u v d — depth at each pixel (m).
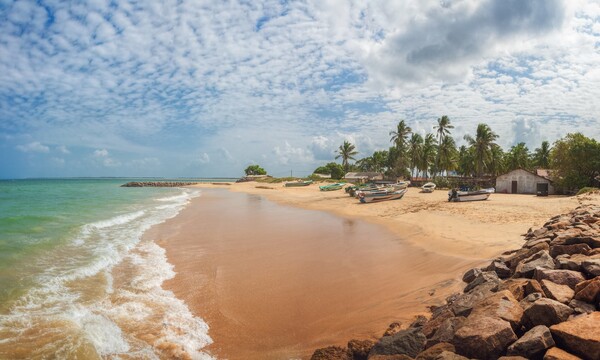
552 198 34.62
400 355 4.89
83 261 12.37
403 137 81.56
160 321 7.73
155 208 33.53
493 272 7.86
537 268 6.63
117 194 60.06
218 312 8.29
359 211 29.08
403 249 13.84
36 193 58.94
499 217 20.11
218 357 6.35
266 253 13.96
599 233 8.77
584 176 39.09
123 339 6.85
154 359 6.20
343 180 84.06
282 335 7.11
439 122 71.00
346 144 103.12
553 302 4.92
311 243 15.80
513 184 47.41
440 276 9.84
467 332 4.80
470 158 77.31
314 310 8.25
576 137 40.44
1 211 28.09
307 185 79.00
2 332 6.83
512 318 4.96
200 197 52.91
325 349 5.79
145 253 14.01
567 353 4.12
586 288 5.19
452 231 16.52
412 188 62.41
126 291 9.55
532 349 4.29
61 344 6.41
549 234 10.34
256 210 31.91
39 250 13.77
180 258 13.26
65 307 8.23
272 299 9.03
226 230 19.70
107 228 20.17
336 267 11.71
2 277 10.22
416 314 7.33
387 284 9.70
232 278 10.80
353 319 7.55
